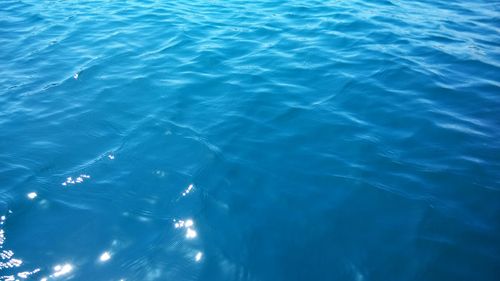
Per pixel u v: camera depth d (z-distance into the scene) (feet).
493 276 12.51
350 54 27.25
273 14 34.94
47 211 15.02
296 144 18.74
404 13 34.45
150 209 15.14
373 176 16.67
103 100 22.24
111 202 15.44
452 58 26.35
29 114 20.97
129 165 17.37
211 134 19.40
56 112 21.18
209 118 20.63
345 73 24.80
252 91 23.03
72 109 21.45
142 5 37.19
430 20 32.94
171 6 37.01
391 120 20.31
